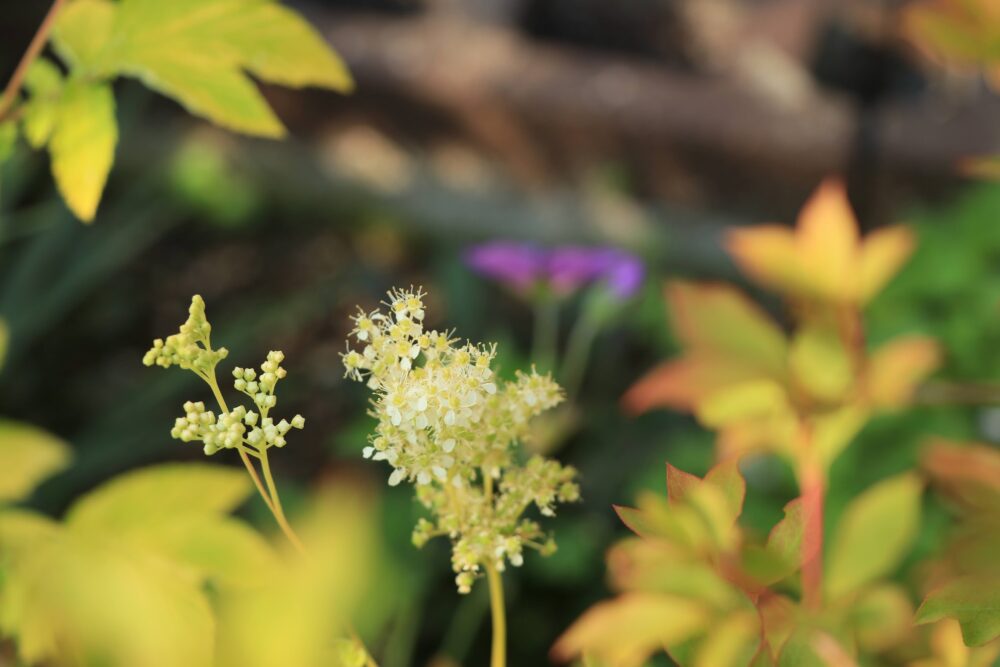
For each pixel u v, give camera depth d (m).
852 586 0.65
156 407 1.70
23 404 1.82
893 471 1.06
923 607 0.61
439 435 0.60
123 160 2.18
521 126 2.08
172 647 0.60
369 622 0.96
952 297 1.28
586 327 1.25
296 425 0.59
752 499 1.07
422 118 2.16
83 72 0.69
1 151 0.69
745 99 1.99
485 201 2.14
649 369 1.70
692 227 2.02
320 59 0.70
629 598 0.63
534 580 1.27
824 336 0.73
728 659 0.62
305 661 0.51
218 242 2.20
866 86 1.73
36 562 0.62
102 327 1.99
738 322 0.73
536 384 0.62
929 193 1.82
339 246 2.20
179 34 0.69
